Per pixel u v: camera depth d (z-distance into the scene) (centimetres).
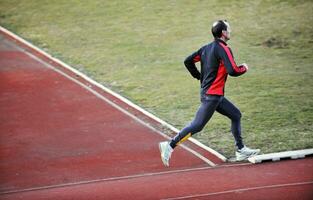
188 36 5362
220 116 3850
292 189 2719
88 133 3684
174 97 4228
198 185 2845
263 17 5631
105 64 4938
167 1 6119
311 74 4497
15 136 3675
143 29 5581
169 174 3055
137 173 3098
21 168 3231
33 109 4100
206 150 3381
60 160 3319
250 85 4341
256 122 3722
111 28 5666
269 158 3162
